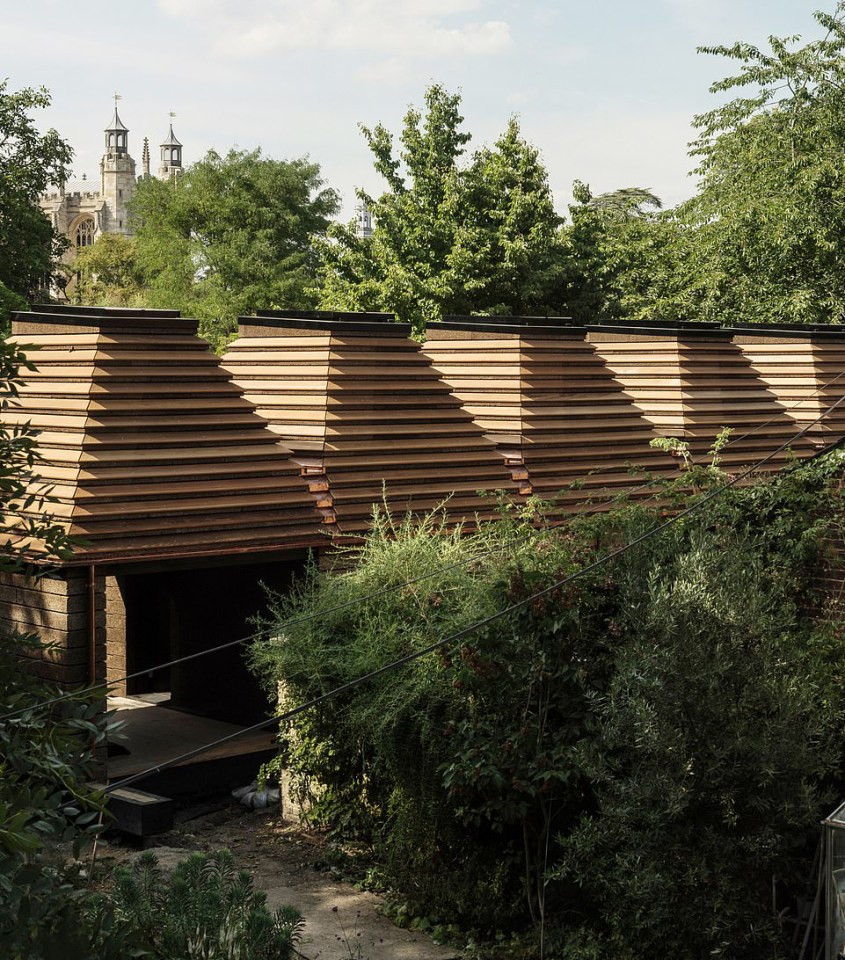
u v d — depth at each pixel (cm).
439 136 3700
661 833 727
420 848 851
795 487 1029
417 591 909
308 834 1006
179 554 1087
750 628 753
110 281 9700
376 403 1341
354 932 816
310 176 6569
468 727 803
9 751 532
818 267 3053
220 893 603
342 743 930
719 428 1716
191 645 1369
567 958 776
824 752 760
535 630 805
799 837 796
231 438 1170
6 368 640
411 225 3672
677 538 854
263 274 6069
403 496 1306
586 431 1530
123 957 470
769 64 3275
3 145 4600
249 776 1155
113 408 1085
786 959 748
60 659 1005
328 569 1225
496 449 1450
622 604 794
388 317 1423
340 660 898
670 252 3638
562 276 3638
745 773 734
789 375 1878
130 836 971
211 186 6444
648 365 1734
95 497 1043
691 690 730
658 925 740
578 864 763
